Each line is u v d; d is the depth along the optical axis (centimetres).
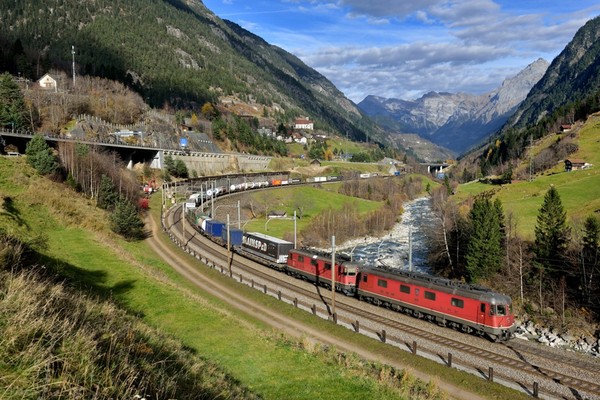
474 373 2950
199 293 4647
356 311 4297
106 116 14950
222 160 17375
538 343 3969
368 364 2889
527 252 5812
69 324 1382
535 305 5109
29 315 1238
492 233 5800
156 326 2673
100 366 1225
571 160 13288
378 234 10506
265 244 6594
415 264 7594
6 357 1043
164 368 1573
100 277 3622
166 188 11925
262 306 4362
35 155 6894
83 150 8356
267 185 15012
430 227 8950
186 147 16100
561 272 5250
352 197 14838
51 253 3853
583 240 5256
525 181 12888
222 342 2650
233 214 11038
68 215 5588
